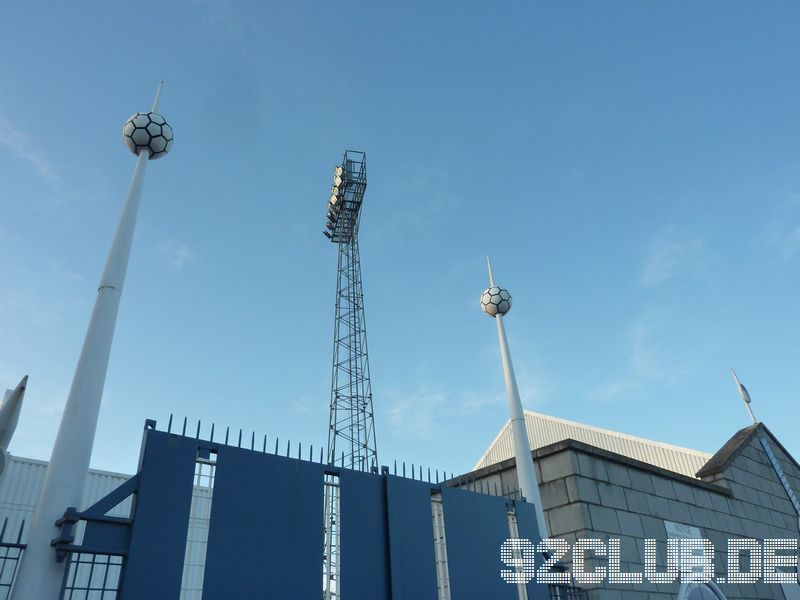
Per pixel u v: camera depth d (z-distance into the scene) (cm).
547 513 1259
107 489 1906
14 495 1712
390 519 868
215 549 688
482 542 978
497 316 1430
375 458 2484
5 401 647
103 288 790
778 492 2034
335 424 2573
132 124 941
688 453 2395
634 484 1390
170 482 689
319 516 795
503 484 1365
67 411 695
